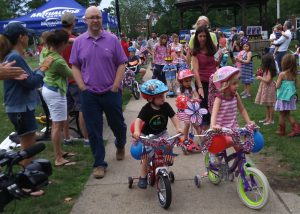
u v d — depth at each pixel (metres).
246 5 33.66
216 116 4.33
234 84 4.33
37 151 2.74
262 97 7.52
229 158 4.45
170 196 4.20
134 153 4.50
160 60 11.98
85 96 5.31
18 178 2.61
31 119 4.79
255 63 19.47
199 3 32.25
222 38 15.99
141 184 4.77
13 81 4.55
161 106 4.55
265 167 5.36
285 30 13.54
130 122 8.48
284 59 6.55
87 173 5.55
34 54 41.38
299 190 4.60
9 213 4.36
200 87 6.10
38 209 4.46
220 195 4.60
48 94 5.68
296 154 5.77
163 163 4.48
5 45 4.46
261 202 4.08
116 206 4.49
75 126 8.15
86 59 5.26
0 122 9.35
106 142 7.02
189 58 7.22
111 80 5.36
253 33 31.28
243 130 4.16
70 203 4.61
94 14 5.16
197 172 5.35
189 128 6.72
